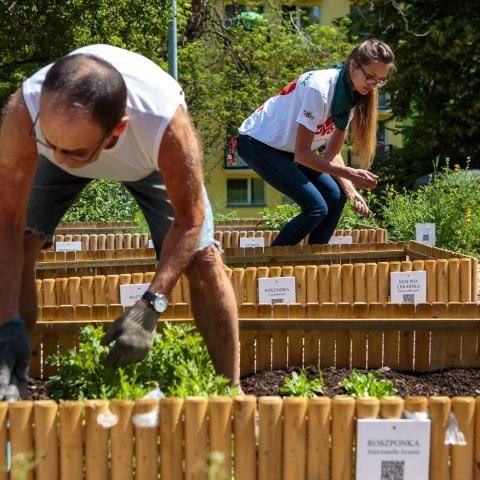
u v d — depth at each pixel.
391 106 20.70
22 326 2.77
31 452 2.43
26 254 3.28
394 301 5.06
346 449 2.46
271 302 4.92
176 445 2.46
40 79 2.66
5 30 14.07
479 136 19.61
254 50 19.91
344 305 4.14
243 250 6.12
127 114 2.66
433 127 19.31
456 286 5.10
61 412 2.43
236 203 24.22
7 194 2.78
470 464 2.46
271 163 6.07
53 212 3.34
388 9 19.95
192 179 2.77
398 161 20.30
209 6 19.92
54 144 2.46
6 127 2.67
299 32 19.95
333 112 5.70
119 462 2.45
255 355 4.12
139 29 14.73
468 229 9.70
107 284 4.85
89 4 14.08
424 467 2.44
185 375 3.13
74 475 2.45
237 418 2.45
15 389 2.61
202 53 19.59
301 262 6.19
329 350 4.14
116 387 2.96
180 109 2.76
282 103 6.05
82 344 3.67
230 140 21.02
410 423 2.42
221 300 3.13
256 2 20.34
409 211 10.15
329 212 6.50
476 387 3.98
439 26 18.52
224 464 2.46
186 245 2.83
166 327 3.87
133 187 3.37
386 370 4.14
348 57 5.68
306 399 2.47
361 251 6.25
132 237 8.02
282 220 8.91
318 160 5.76
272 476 2.47
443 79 19.16
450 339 4.15
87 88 2.37
